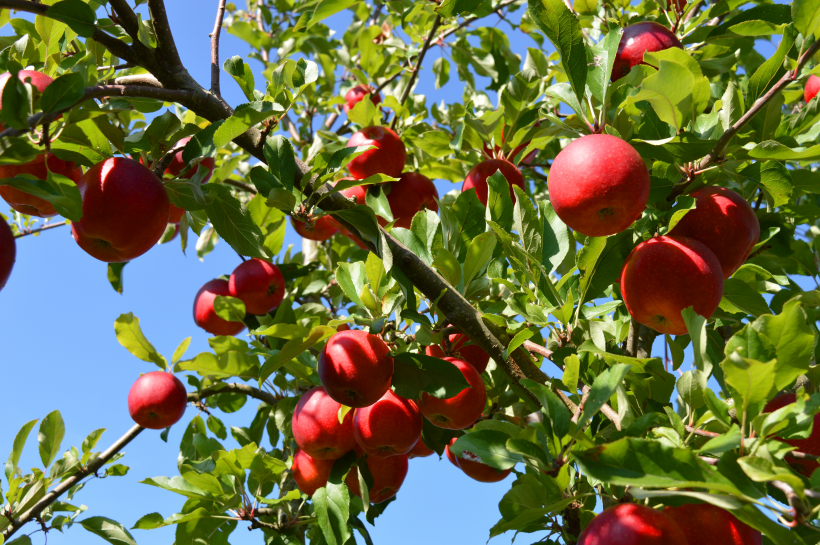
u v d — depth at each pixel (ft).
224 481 11.71
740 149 7.62
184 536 11.45
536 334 9.88
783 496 6.47
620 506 5.93
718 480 4.91
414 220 9.65
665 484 4.74
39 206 8.07
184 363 11.50
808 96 10.13
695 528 5.87
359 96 16.74
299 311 13.55
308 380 10.58
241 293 12.79
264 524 11.64
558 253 8.73
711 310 7.20
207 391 13.29
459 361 8.41
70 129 7.38
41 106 6.02
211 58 8.88
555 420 5.89
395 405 8.38
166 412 12.47
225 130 7.66
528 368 8.20
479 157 12.43
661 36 9.57
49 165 7.58
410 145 14.08
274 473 11.59
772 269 10.61
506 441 5.93
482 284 8.90
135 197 7.10
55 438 13.02
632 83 8.54
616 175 6.68
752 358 5.50
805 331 5.43
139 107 8.87
